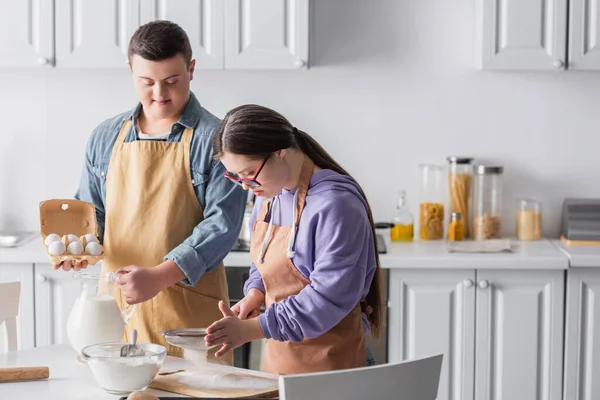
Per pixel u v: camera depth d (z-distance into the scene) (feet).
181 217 8.80
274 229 7.63
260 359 12.01
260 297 8.09
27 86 13.73
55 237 8.41
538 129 13.70
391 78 13.65
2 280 12.24
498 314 12.07
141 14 12.41
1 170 13.85
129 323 8.76
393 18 13.56
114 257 8.84
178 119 8.96
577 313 12.00
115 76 13.71
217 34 12.42
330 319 7.06
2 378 6.85
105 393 6.59
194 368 7.18
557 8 12.47
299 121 13.74
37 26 12.46
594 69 12.50
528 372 12.13
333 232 7.11
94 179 9.18
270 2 12.39
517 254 12.14
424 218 13.44
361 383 5.60
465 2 13.52
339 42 13.57
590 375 12.05
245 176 7.19
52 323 12.32
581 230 12.90
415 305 12.09
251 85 13.66
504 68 12.56
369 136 13.74
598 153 13.71
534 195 13.80
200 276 8.43
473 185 13.48
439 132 13.73
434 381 5.92
